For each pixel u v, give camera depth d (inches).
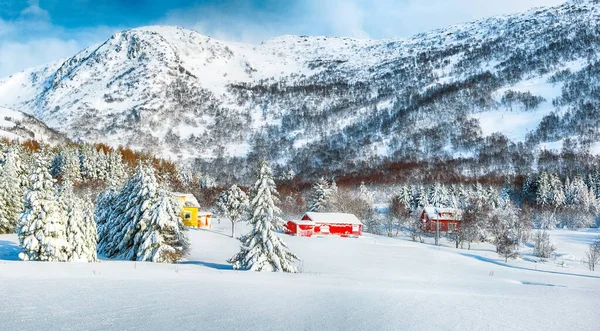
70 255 1257.4
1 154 2696.9
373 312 483.8
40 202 1237.1
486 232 3260.3
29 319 365.7
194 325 370.6
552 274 1798.7
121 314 402.3
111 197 1942.7
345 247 2385.6
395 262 1893.5
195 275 876.6
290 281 842.2
